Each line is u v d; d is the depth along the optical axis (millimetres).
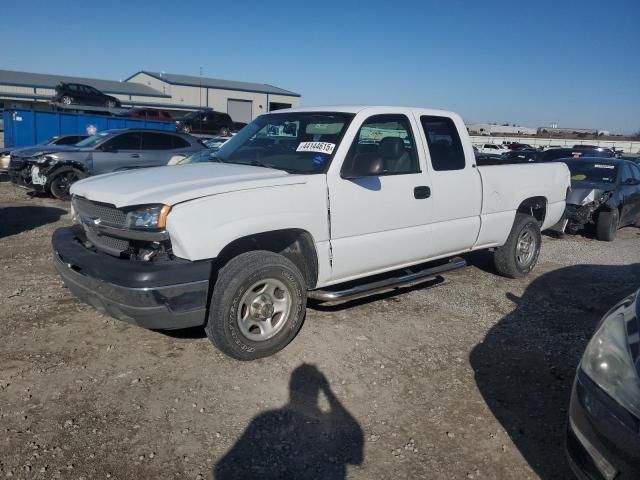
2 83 48000
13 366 3877
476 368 4211
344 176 4453
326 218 4320
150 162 12883
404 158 5031
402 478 2936
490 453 3176
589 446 2535
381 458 3088
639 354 2520
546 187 6594
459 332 4887
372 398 3705
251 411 3471
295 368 4047
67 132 22516
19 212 10398
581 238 10180
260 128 5309
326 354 4297
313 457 3064
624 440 2367
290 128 5035
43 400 3471
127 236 3748
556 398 3811
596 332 2916
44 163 11820
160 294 3541
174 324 3715
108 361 4027
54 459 2920
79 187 4316
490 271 6957
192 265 3639
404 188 4875
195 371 3936
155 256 3750
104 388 3652
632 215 10914
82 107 33906
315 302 5344
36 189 12016
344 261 4527
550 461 3123
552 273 7059
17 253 7059
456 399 3744
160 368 3955
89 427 3215
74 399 3502
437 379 4012
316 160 4492
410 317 5180
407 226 4969
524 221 6359
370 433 3312
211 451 3062
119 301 3602
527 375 4129
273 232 4188
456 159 5508
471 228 5641
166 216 3609
